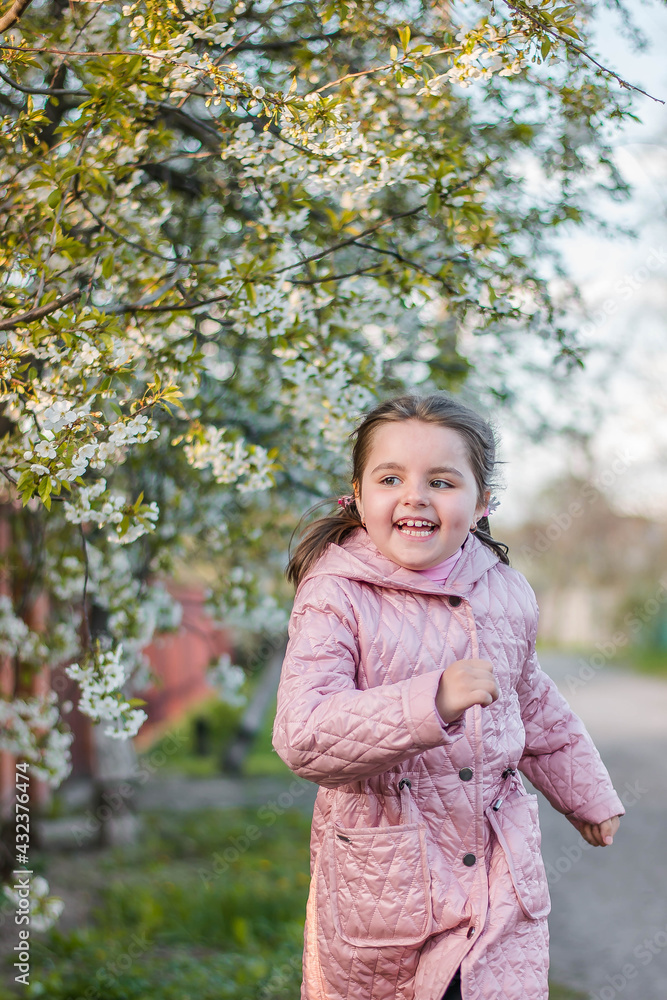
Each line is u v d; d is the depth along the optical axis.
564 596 40.84
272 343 2.96
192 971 3.99
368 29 2.54
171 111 2.72
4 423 2.74
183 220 3.36
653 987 3.90
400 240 3.06
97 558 3.61
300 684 1.74
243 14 2.71
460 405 1.95
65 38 2.72
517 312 2.83
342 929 1.78
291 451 3.49
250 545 3.99
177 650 14.22
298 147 2.38
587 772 2.16
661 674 22.00
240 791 9.42
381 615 1.86
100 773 6.63
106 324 2.19
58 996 3.62
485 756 1.84
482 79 2.23
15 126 2.32
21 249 2.52
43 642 3.68
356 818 1.80
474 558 1.98
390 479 1.88
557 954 4.39
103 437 2.36
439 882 1.76
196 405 3.02
